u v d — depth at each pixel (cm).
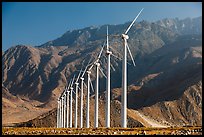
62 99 17325
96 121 9275
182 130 5906
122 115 7238
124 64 7288
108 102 8081
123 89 7262
